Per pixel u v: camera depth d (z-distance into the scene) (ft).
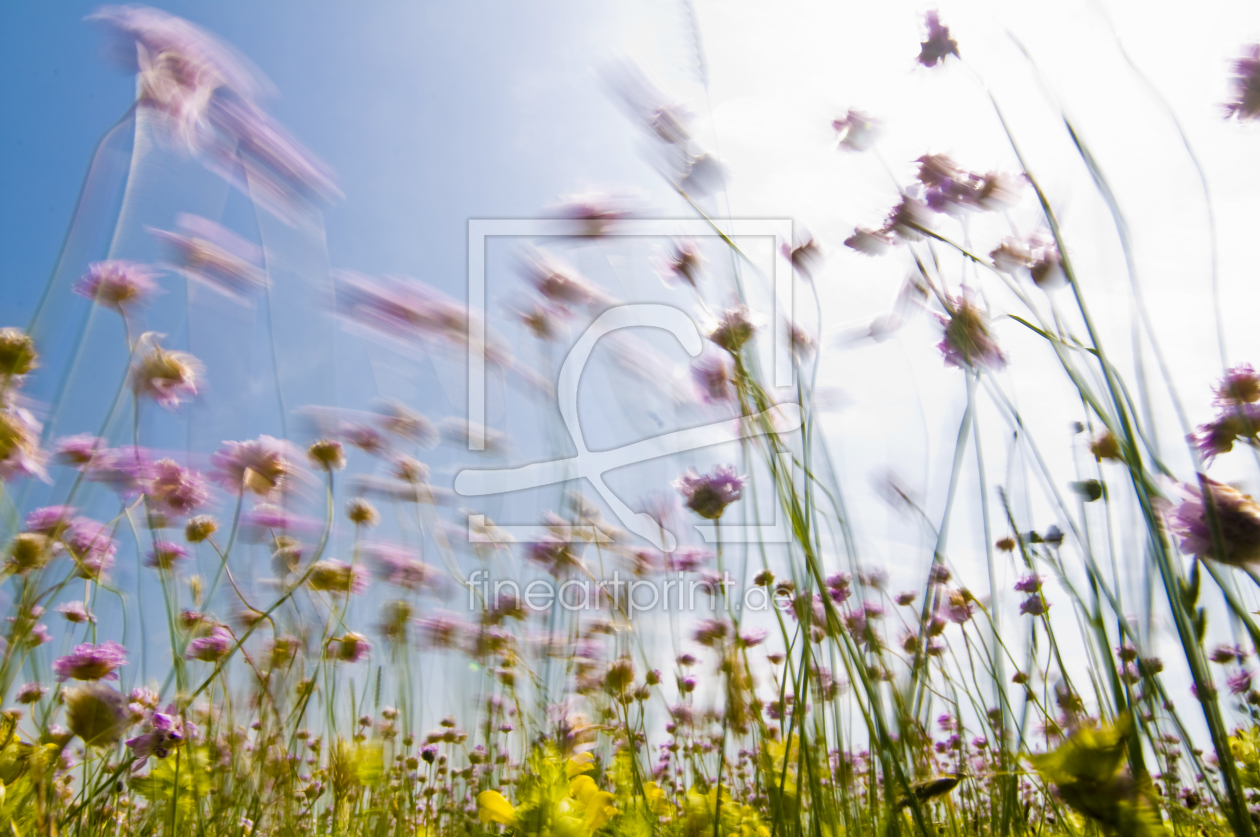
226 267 1.13
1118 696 0.65
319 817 1.14
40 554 0.97
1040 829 0.82
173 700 1.01
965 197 0.91
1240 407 0.65
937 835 0.86
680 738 1.21
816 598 0.93
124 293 1.08
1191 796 0.72
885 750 0.71
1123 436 0.64
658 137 0.99
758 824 0.85
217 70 1.02
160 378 1.14
